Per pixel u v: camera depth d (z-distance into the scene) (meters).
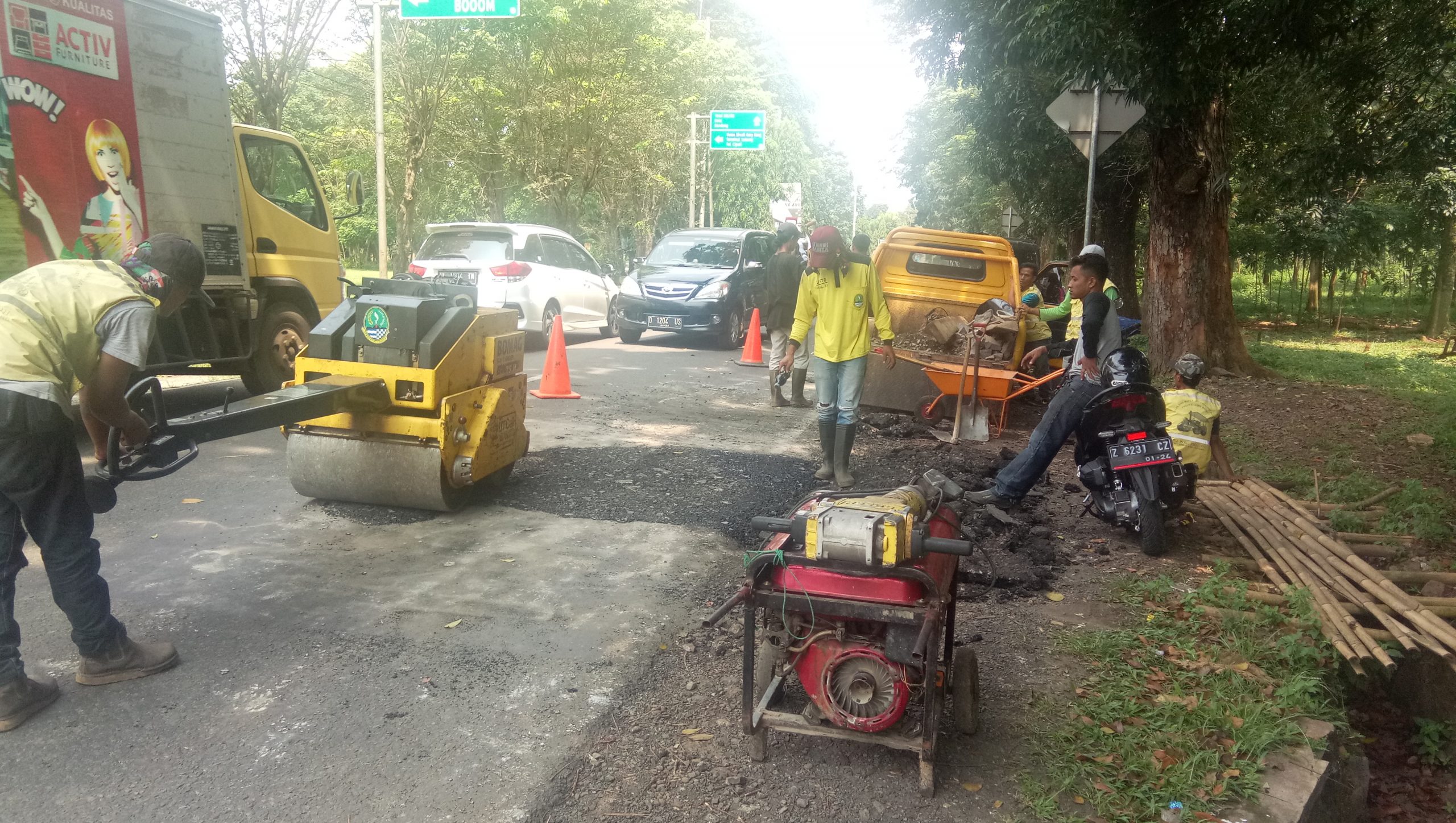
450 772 3.31
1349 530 6.14
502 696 3.85
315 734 3.52
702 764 3.43
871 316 7.26
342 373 5.80
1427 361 18.09
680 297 15.51
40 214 6.54
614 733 3.61
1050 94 16.38
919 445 8.77
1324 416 10.36
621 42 28.38
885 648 3.13
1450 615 4.61
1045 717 3.78
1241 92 14.95
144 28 7.41
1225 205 13.52
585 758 3.43
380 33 16.77
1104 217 21.72
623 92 28.23
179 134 7.81
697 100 36.03
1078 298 6.38
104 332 3.57
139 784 3.18
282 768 3.29
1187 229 12.80
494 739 3.53
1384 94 12.89
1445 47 11.42
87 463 7.00
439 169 29.16
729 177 46.78
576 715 3.72
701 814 3.14
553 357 10.25
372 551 5.41
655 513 6.30
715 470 7.44
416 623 4.49
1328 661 4.35
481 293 14.12
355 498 6.06
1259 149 18.34
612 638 4.41
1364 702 4.92
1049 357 10.36
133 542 5.39
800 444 8.57
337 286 10.25
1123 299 21.78
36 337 3.44
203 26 8.03
